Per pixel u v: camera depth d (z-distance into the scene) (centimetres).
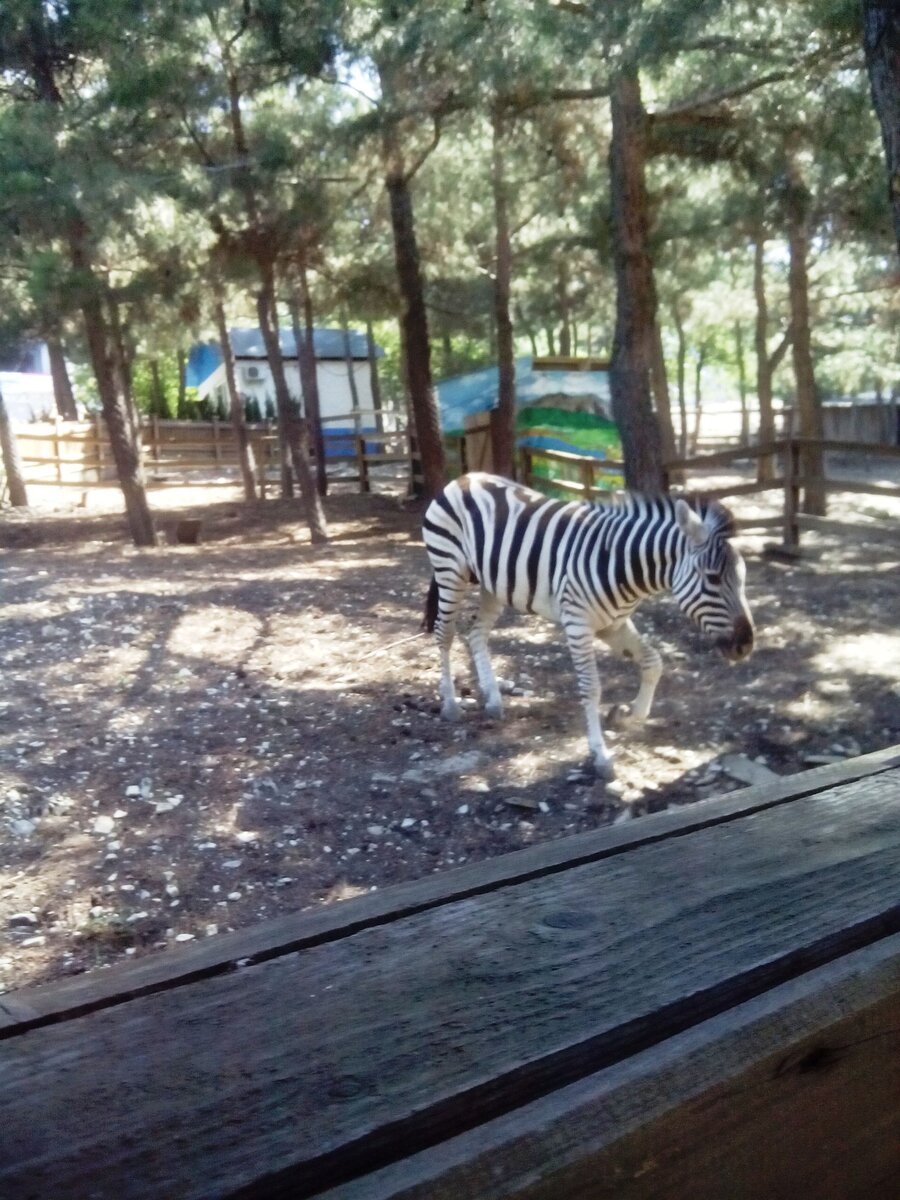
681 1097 85
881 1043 100
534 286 2489
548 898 112
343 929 106
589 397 1864
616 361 1241
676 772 599
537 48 928
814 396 1564
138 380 3747
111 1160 74
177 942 431
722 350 3484
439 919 108
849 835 129
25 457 2102
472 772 604
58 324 1409
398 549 1393
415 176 1548
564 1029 88
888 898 111
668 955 100
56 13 1153
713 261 2038
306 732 664
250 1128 77
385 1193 73
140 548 1453
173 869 488
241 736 652
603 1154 81
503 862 122
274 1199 72
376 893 115
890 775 157
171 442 2438
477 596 1048
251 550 1403
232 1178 72
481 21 958
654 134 1196
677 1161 86
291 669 791
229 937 106
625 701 727
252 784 582
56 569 1202
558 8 972
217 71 1192
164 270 1277
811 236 1513
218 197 1173
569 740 652
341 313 2080
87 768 591
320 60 1104
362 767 611
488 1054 85
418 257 1553
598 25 863
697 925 106
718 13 839
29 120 1064
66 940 429
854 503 1761
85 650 816
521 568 635
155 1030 88
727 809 139
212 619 916
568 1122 81
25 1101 79
